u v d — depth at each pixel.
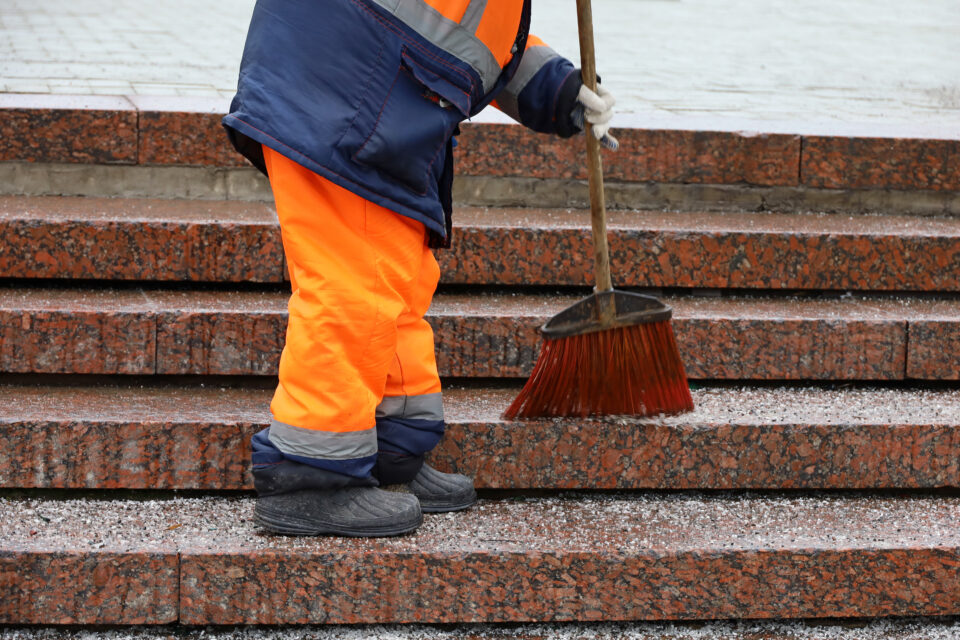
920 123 14.19
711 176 12.49
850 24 31.95
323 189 7.69
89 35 21.52
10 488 8.70
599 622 8.31
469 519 8.68
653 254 11.07
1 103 11.93
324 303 7.74
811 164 12.49
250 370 9.77
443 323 10.01
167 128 11.88
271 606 7.93
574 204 12.45
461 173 12.26
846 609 8.27
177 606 7.88
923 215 12.66
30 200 11.51
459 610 8.05
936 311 10.74
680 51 23.92
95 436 8.66
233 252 10.57
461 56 7.66
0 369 9.52
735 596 8.19
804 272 11.20
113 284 10.69
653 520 8.75
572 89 8.42
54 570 7.76
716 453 9.13
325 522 8.17
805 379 10.38
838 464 9.19
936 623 8.52
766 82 18.78
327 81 7.52
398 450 8.49
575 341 8.87
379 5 7.53
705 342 10.18
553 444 9.08
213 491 9.00
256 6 7.85
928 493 9.44
